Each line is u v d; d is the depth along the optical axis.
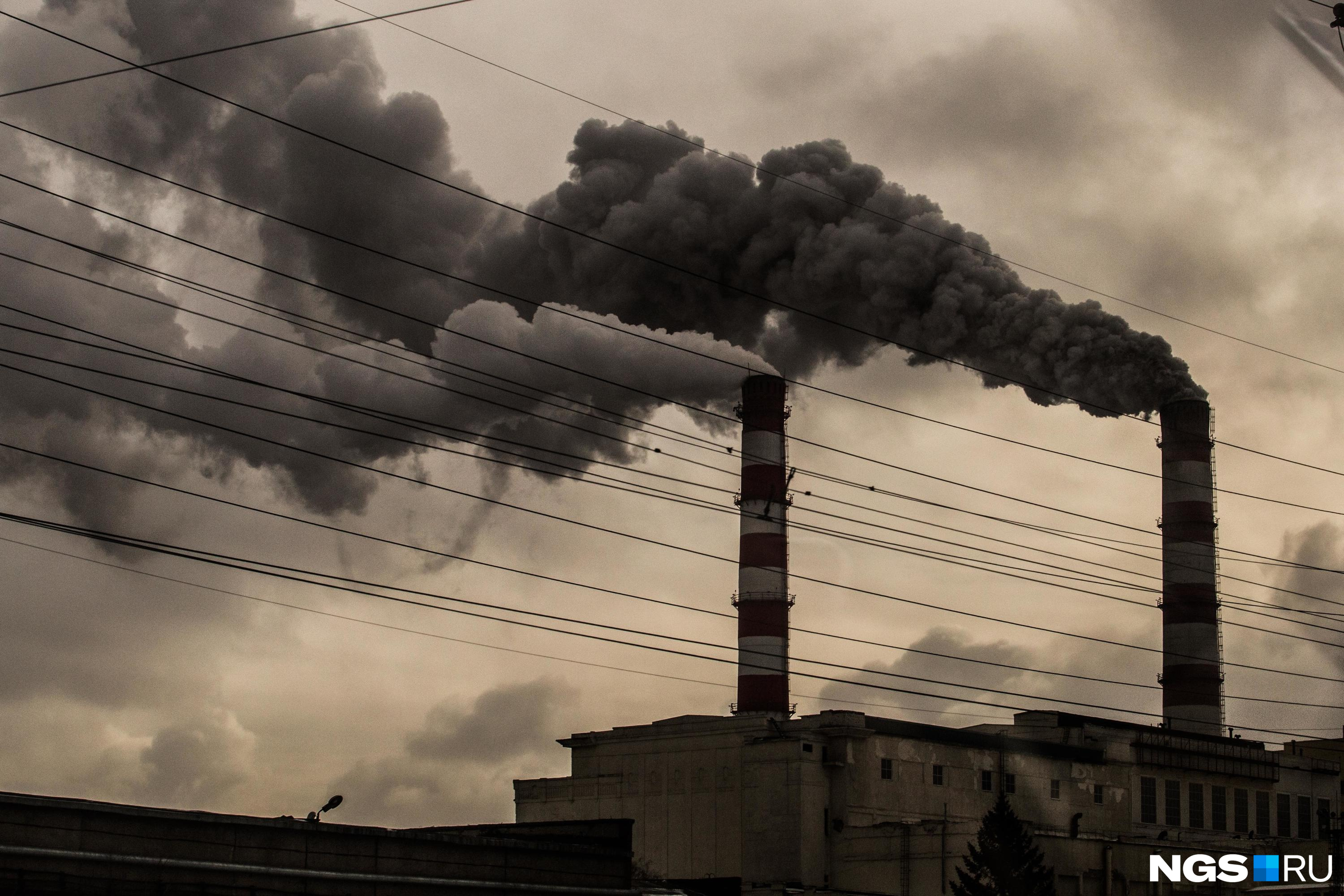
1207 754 86.00
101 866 31.05
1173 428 102.50
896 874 69.38
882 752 73.50
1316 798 92.19
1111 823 80.31
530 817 83.25
